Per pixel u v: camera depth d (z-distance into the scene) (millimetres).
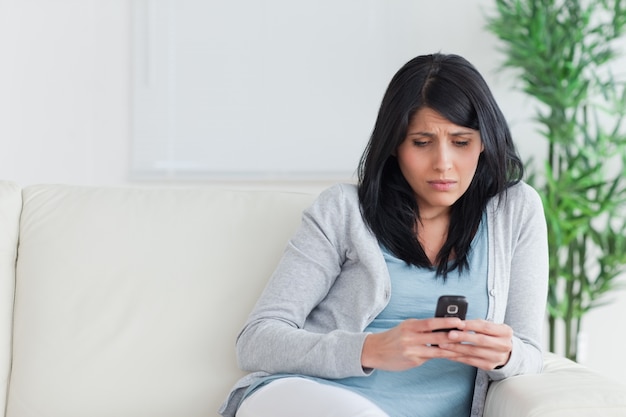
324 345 1752
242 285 2078
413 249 1898
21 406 1984
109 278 2078
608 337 3812
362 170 2000
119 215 2146
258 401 1707
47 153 4430
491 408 1783
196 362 2008
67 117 4414
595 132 3771
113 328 2029
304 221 1984
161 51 4379
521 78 3621
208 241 2119
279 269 1943
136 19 4383
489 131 1854
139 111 4395
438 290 1888
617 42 3760
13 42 4418
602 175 3615
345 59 4199
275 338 1808
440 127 1815
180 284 2072
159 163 4387
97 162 4414
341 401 1583
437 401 1856
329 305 1936
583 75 3766
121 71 4402
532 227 1974
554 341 3699
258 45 4285
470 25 4023
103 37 4402
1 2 4402
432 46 4078
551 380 1737
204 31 4336
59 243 2107
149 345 2018
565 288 3613
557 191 3500
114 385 1985
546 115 3900
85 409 1973
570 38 3475
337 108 4215
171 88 4367
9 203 2156
